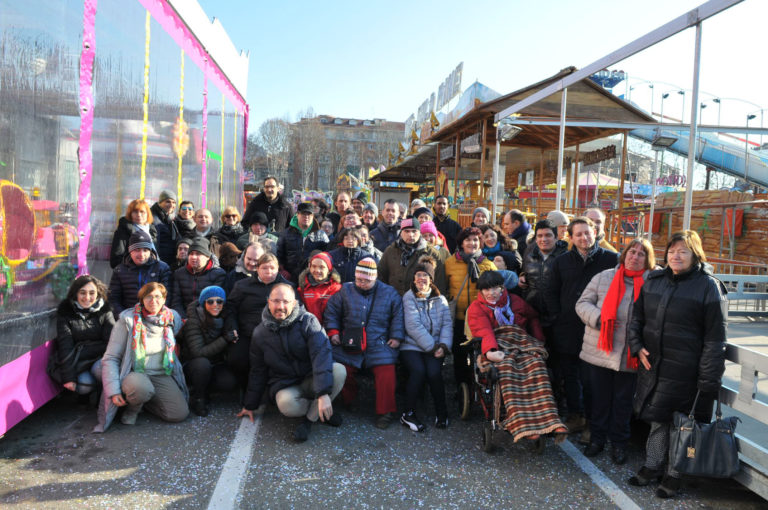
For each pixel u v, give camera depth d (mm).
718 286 3008
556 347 4160
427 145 18547
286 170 84250
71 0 3902
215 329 4359
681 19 3902
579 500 3027
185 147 7023
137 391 3779
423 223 5570
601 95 9195
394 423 4227
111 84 4629
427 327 4363
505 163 21047
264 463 3357
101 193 4465
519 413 3510
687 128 8367
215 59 8562
